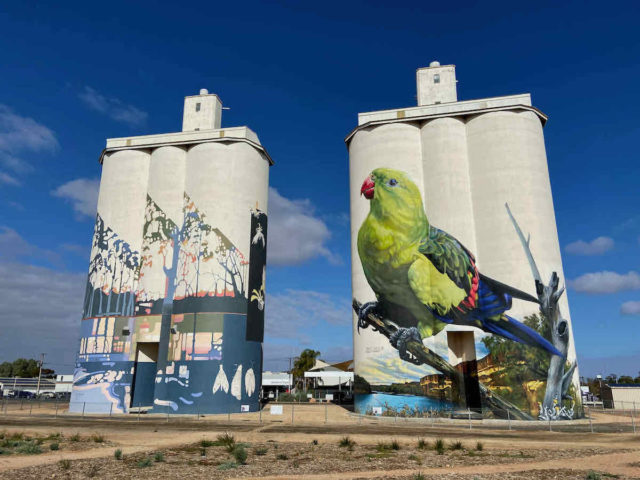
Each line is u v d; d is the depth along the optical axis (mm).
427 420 31688
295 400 62500
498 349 32906
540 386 31844
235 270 39125
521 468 15016
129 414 36188
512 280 33844
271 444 20938
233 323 38062
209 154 41250
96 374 38469
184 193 41500
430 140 38406
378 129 39531
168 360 37656
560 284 34156
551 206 36344
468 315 34062
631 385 50344
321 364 83000
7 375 134375
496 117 37219
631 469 14773
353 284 38125
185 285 38875
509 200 35312
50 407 45938
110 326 39344
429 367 33656
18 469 14719
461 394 33219
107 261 40844
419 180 37969
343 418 33688
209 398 36156
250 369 38688
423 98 42406
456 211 36344
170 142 42250
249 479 13375
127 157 42938
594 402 58000
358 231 38375
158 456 16516
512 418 31516
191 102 46062
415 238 36375
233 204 40312
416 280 35406
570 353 32938
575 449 19234
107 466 15297
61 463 15609
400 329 34875
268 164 45281
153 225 40875
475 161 37188
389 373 34438
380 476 13766
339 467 15234
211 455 17781
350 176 41062
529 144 36625
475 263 35188
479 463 15977
